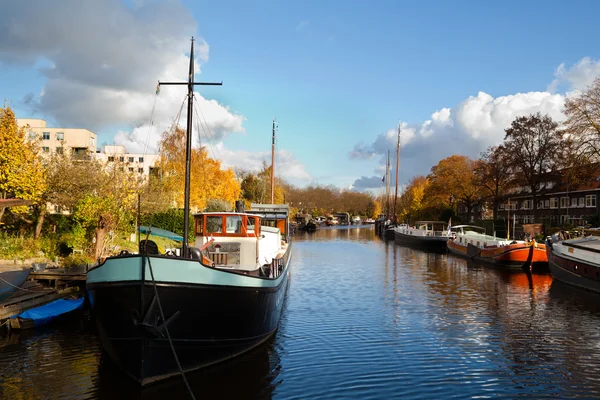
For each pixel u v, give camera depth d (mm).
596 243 23047
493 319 16672
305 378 10719
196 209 45188
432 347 13219
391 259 37594
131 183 27047
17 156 23625
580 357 12430
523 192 69625
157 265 9523
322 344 13398
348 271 29969
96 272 9977
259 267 13891
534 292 22234
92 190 25766
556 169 51062
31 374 10734
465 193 65812
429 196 70312
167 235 15273
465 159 67000
